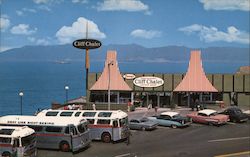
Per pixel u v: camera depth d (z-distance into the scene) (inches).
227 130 1668.3
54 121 1321.4
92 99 2412.6
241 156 1238.3
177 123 1718.8
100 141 1465.3
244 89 2354.8
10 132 1162.0
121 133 1425.9
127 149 1339.8
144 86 2391.7
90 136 1459.2
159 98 2410.2
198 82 2354.8
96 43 2393.0
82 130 1312.7
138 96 2427.4
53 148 1316.4
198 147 1363.2
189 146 1379.2
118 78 2389.3
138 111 2247.8
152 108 2373.3
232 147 1358.3
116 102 2410.2
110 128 1430.9
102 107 2289.6
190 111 2225.6
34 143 1197.7
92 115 1473.9
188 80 2363.4
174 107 2358.5
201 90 2330.2
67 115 1489.9
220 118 1758.1
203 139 1493.6
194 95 2399.1
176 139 1497.3
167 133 1612.9
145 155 1256.8
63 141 1302.9
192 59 2399.1
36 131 1328.7
